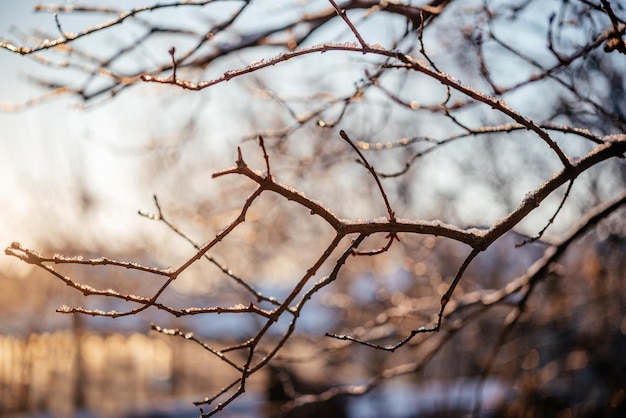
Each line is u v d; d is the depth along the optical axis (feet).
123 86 12.34
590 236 25.04
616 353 26.30
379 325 18.16
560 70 11.07
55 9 11.73
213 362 65.92
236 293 42.47
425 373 39.99
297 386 33.91
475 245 7.38
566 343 27.14
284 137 13.03
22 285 59.82
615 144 8.08
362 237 7.32
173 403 52.90
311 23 13.25
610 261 24.75
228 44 13.35
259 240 33.88
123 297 6.94
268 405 34.55
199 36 12.98
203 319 53.83
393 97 10.97
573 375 27.17
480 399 16.75
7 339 60.75
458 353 35.42
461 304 15.58
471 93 7.63
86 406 55.88
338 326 33.71
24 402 56.34
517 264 33.76
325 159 18.22
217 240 6.88
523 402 26.43
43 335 61.98
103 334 59.31
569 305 25.76
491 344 33.14
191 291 44.68
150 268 6.88
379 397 36.91
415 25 11.71
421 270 23.90
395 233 7.38
